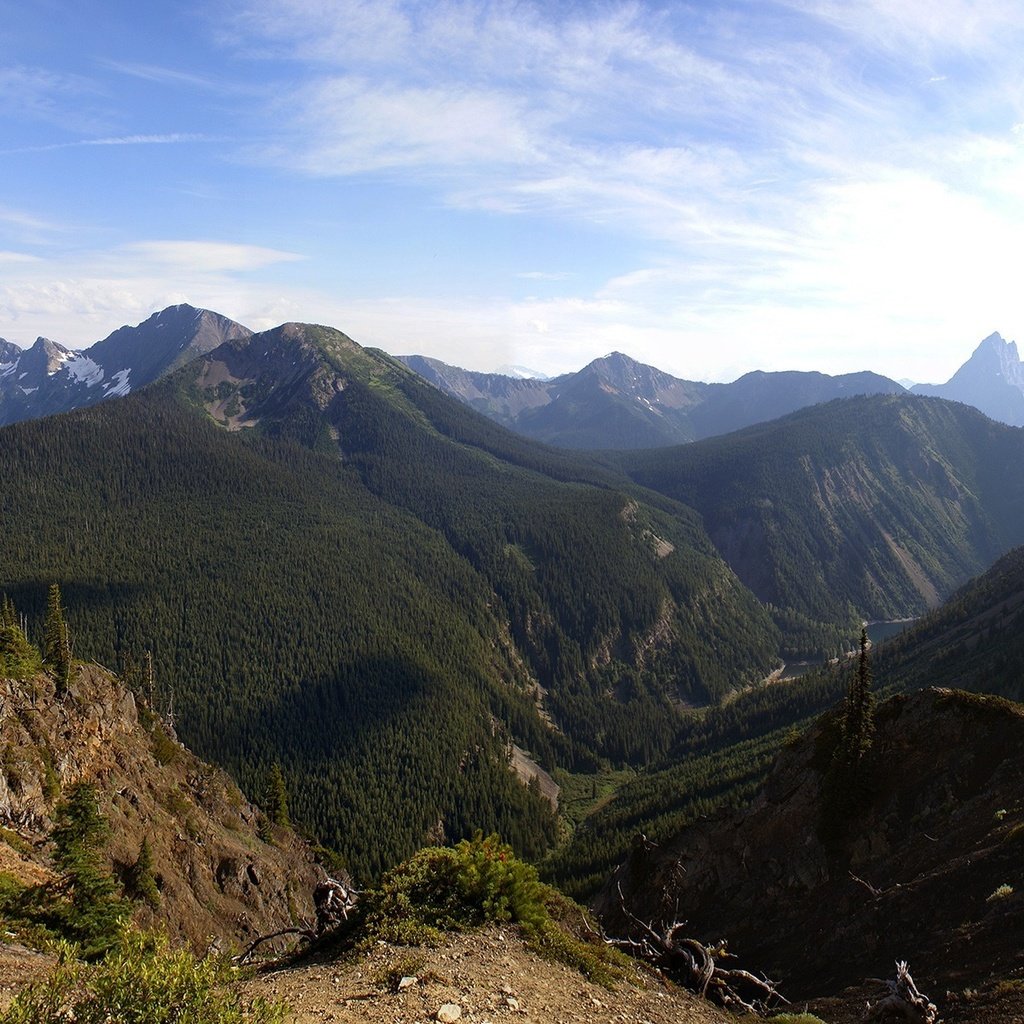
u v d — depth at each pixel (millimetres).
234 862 51688
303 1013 14422
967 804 34062
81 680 53281
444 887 21984
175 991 10406
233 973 11875
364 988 15930
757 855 41594
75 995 10344
